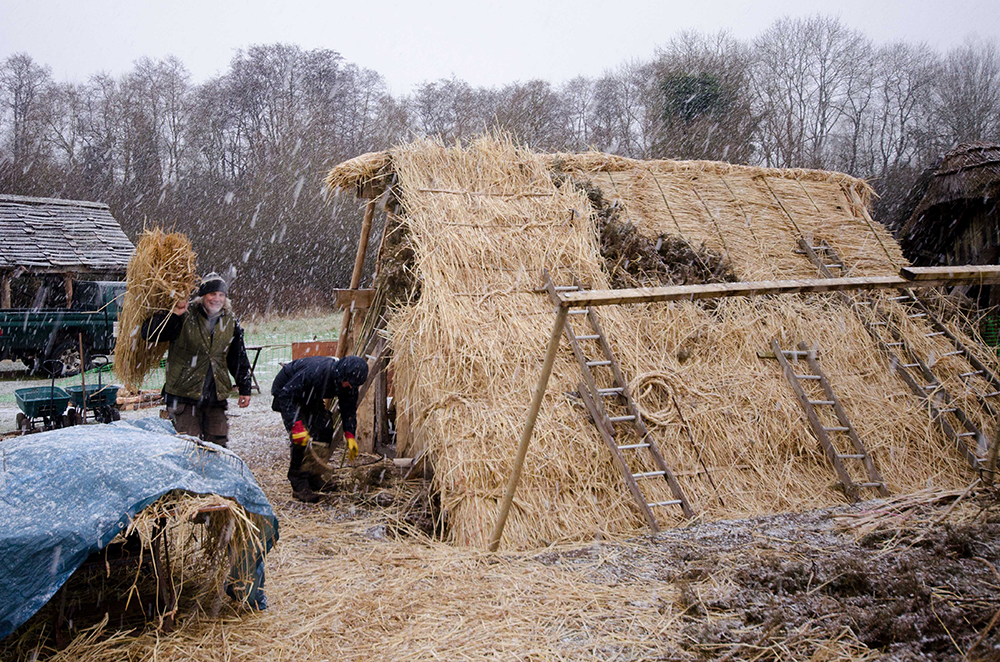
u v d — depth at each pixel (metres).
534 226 7.08
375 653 3.62
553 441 5.74
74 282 19.08
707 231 8.04
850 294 7.70
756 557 4.78
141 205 33.28
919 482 6.43
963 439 6.77
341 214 32.03
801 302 7.55
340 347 8.47
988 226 11.02
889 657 3.50
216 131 38.31
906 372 7.14
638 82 31.83
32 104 36.84
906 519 5.49
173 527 3.85
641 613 4.08
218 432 6.42
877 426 6.71
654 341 6.76
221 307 6.28
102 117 37.28
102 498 3.47
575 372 6.22
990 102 30.06
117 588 4.10
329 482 6.79
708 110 29.19
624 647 3.71
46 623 3.76
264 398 12.71
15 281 22.81
